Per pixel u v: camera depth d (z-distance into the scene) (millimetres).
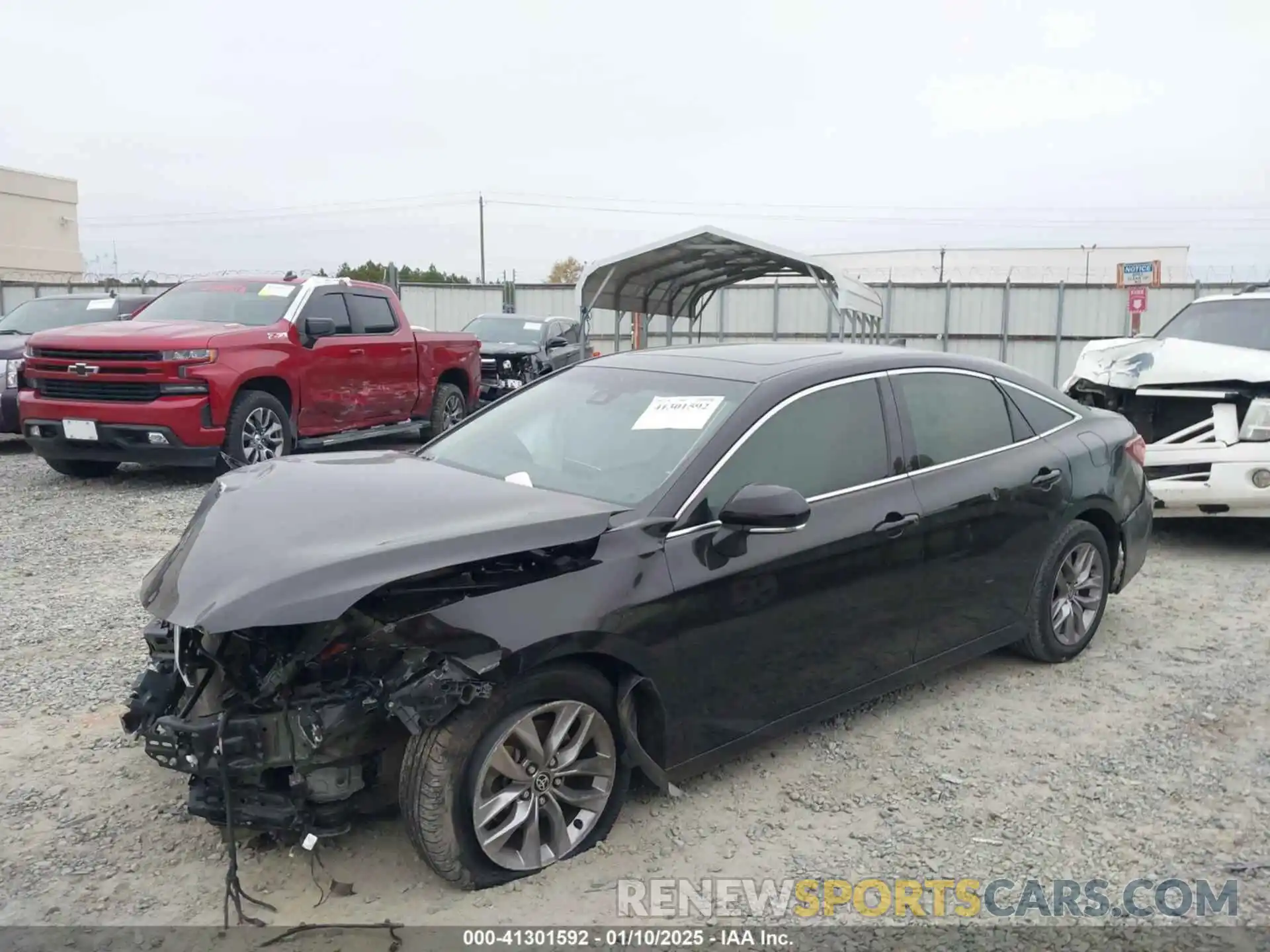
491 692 3139
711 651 3658
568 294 31672
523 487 3875
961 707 4773
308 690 3090
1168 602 6508
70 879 3314
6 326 13812
